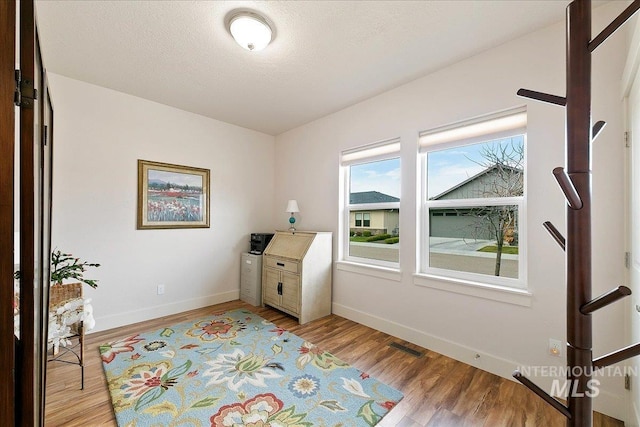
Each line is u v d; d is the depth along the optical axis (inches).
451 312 90.1
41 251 40.6
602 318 64.6
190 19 71.7
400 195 105.2
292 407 65.5
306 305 119.0
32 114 31.9
